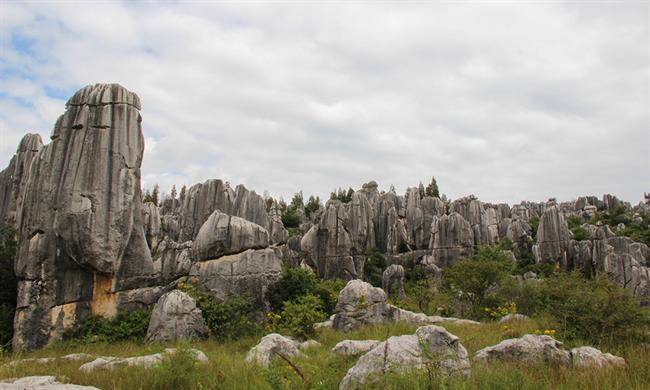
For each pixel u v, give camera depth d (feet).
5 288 75.87
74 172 73.05
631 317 44.68
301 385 30.99
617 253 184.34
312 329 63.57
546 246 212.84
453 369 27.76
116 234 73.10
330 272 193.67
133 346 61.21
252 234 84.48
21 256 71.36
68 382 34.45
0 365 43.83
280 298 81.87
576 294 49.85
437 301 102.68
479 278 100.68
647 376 30.35
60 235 70.95
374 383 26.20
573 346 42.93
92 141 74.43
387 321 67.72
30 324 68.08
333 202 207.62
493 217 254.06
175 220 195.00
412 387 24.59
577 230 236.02
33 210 73.31
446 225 214.28
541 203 347.97
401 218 241.96
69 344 64.90
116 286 73.05
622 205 309.42
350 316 68.08
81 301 70.90
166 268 95.71
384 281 178.19
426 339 29.55
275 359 39.37
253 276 82.48
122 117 77.05
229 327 67.67
